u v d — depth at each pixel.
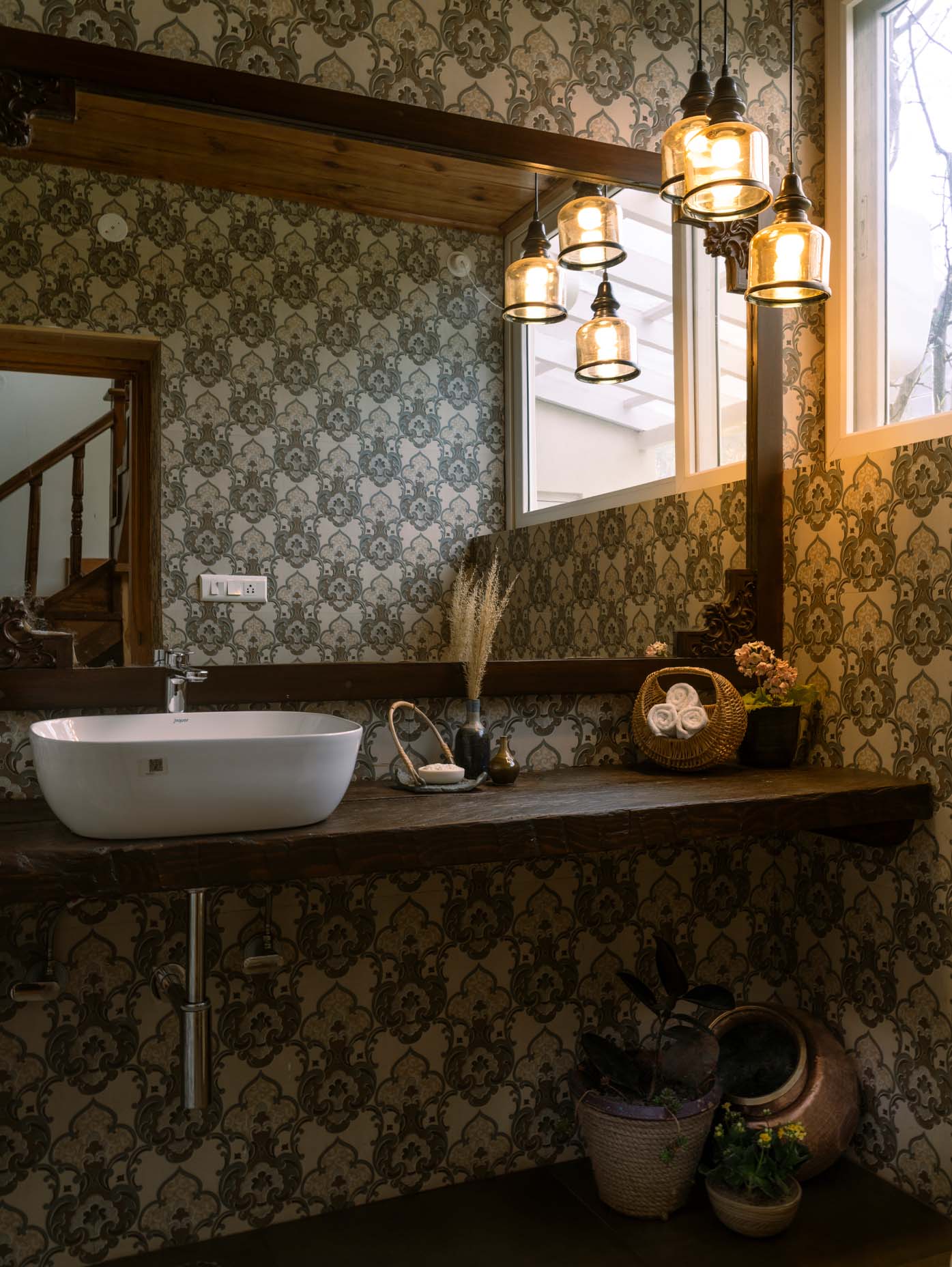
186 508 2.00
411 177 2.18
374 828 1.65
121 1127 1.93
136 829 1.54
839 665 2.34
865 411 2.41
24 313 1.90
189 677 1.90
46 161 1.91
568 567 2.30
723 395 2.46
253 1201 2.03
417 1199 2.13
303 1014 2.07
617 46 2.42
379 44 2.19
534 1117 2.27
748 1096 2.17
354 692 2.11
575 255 2.32
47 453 1.91
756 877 2.50
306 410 2.09
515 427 2.27
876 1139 2.22
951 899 2.06
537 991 2.28
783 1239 1.95
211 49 2.05
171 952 1.97
